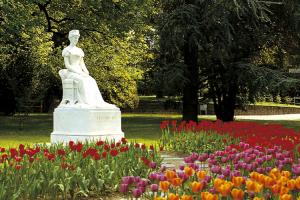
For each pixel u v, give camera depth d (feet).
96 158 29.22
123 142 38.17
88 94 54.03
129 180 21.68
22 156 30.04
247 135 43.83
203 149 46.50
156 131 82.94
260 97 99.66
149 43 101.60
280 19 93.97
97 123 52.80
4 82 110.32
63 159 29.55
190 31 84.58
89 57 105.29
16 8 76.43
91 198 27.84
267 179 19.45
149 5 95.81
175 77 85.97
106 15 93.56
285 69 98.99
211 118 131.75
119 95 116.37
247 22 89.30
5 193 23.58
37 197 26.84
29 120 111.04
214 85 101.55
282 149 33.99
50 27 98.43
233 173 22.40
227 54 86.63
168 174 20.44
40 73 95.20
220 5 81.46
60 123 53.52
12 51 91.25
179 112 162.81
